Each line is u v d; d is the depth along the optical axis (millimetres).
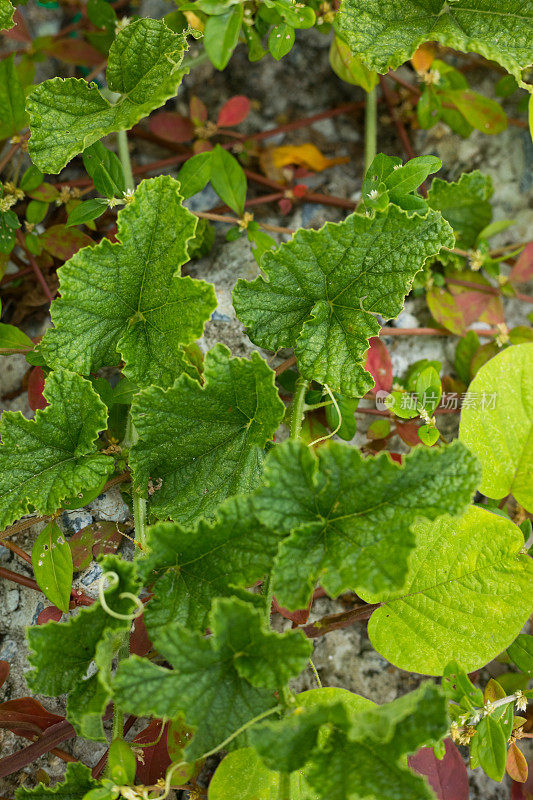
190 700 595
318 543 606
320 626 703
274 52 676
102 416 635
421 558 660
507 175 784
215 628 587
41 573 662
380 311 650
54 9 775
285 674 593
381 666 725
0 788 688
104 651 603
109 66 658
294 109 785
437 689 582
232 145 771
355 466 596
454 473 595
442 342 757
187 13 702
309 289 650
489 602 654
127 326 650
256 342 657
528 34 655
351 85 783
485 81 783
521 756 683
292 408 674
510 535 652
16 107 695
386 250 642
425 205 654
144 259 639
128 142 772
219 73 782
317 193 775
